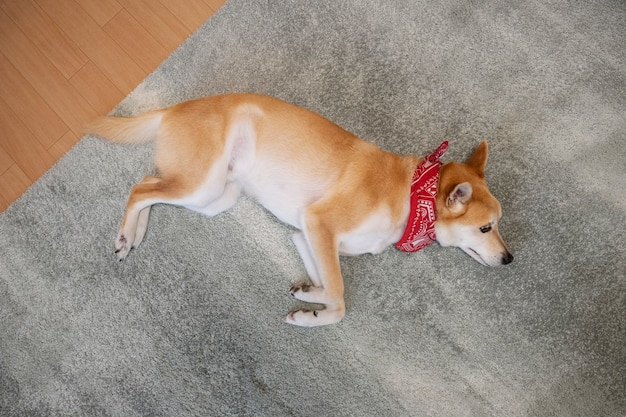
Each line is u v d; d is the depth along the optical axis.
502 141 1.28
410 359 1.18
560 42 1.32
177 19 1.32
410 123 1.28
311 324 1.14
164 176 1.12
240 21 1.32
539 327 1.20
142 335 1.16
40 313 1.17
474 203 1.11
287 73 1.30
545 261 1.23
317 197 1.13
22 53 1.30
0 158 1.24
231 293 1.19
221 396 1.15
